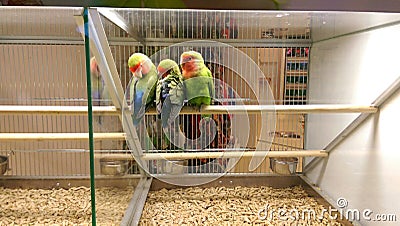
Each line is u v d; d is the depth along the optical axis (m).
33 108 1.29
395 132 0.99
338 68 1.28
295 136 1.44
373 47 1.08
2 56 1.51
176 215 1.22
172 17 0.96
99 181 0.77
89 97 0.68
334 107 1.18
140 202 1.30
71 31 1.13
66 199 1.40
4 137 1.38
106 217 0.81
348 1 0.58
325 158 1.42
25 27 1.22
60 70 1.46
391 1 0.59
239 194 1.42
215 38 1.26
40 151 1.59
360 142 1.19
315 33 1.28
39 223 1.17
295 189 1.49
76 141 1.52
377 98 1.06
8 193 1.46
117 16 0.86
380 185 1.07
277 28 1.18
